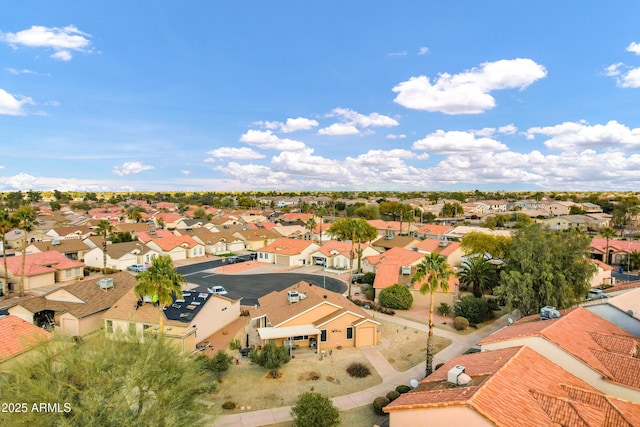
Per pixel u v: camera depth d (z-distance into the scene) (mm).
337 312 38875
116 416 17188
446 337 41000
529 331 27391
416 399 20156
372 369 33438
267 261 85625
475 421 17250
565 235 45062
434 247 80812
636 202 136875
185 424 19359
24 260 59562
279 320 37719
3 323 26328
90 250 81750
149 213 170750
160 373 19828
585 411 18547
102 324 41406
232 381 31234
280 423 25359
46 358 19000
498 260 69000
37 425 16453
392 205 156000
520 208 170750
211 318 41906
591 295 45188
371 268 70750
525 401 18719
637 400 21828
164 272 34062
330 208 190000
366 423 25266
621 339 26516
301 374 32406
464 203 195625
